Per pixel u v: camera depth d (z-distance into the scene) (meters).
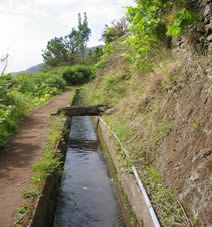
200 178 2.19
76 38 38.53
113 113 6.96
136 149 3.84
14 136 5.08
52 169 3.41
